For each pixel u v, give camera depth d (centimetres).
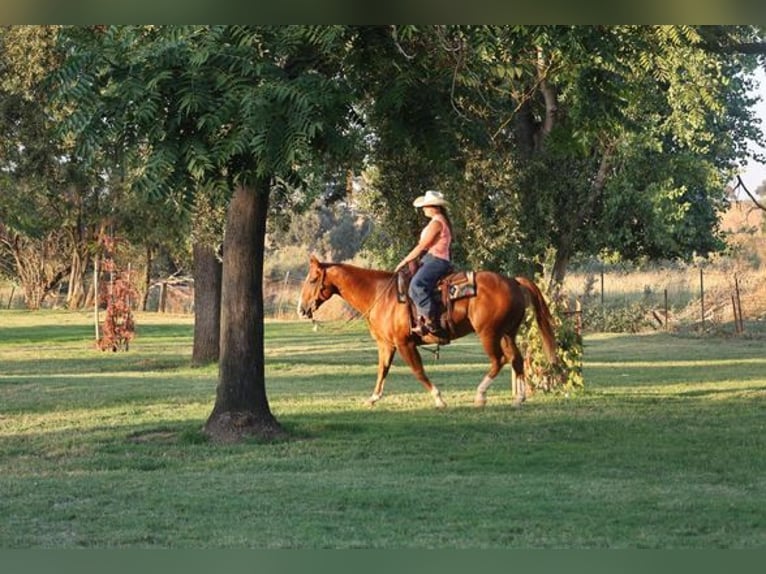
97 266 3594
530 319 1989
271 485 1098
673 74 1803
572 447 1351
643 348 3494
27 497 1046
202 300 2822
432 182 1964
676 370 2609
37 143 2570
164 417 1669
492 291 1648
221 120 1189
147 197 1230
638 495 1029
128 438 1459
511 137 2016
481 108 1759
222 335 1466
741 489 1070
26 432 1538
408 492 1050
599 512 950
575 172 2062
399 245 2069
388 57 1413
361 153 1856
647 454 1295
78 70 1232
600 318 4419
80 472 1212
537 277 2003
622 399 1895
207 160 1198
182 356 3167
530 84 1912
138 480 1143
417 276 1650
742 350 3362
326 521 927
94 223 3959
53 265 6456
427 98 1482
